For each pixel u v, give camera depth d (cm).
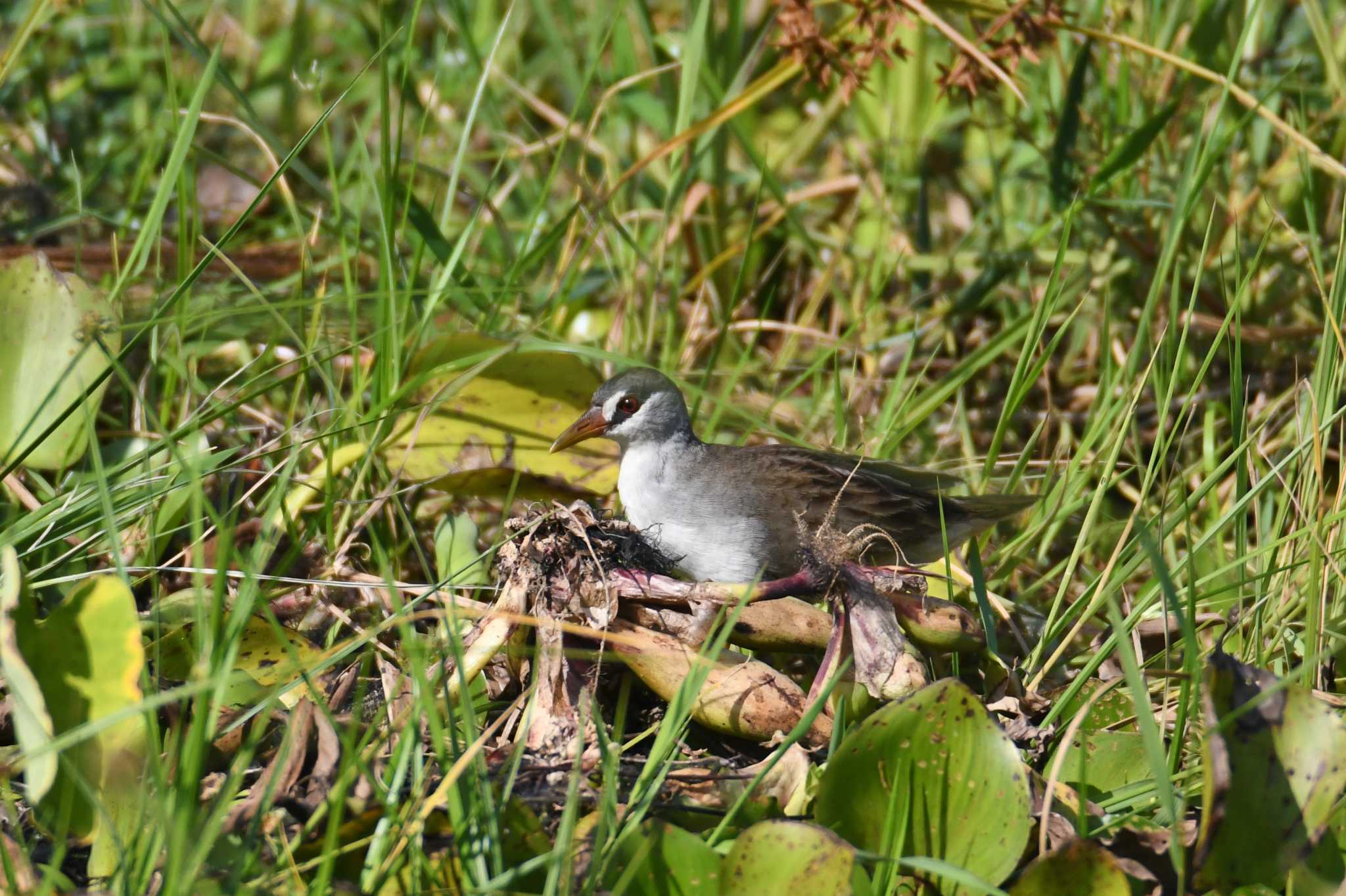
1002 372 1220
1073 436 1166
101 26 1584
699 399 1044
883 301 1301
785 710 726
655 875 581
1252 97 1172
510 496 880
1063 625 865
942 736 628
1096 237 1222
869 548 934
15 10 1507
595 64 1117
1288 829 626
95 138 1441
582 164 1162
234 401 943
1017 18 1088
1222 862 626
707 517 938
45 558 798
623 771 661
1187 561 779
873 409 1168
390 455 963
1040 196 1327
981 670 786
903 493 938
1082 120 1236
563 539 749
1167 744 738
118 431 981
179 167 901
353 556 922
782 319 1353
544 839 597
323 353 1068
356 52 1642
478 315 1109
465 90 1511
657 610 759
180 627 745
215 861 572
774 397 1198
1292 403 1089
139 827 559
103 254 1179
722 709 723
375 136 1498
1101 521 1033
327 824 588
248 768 665
